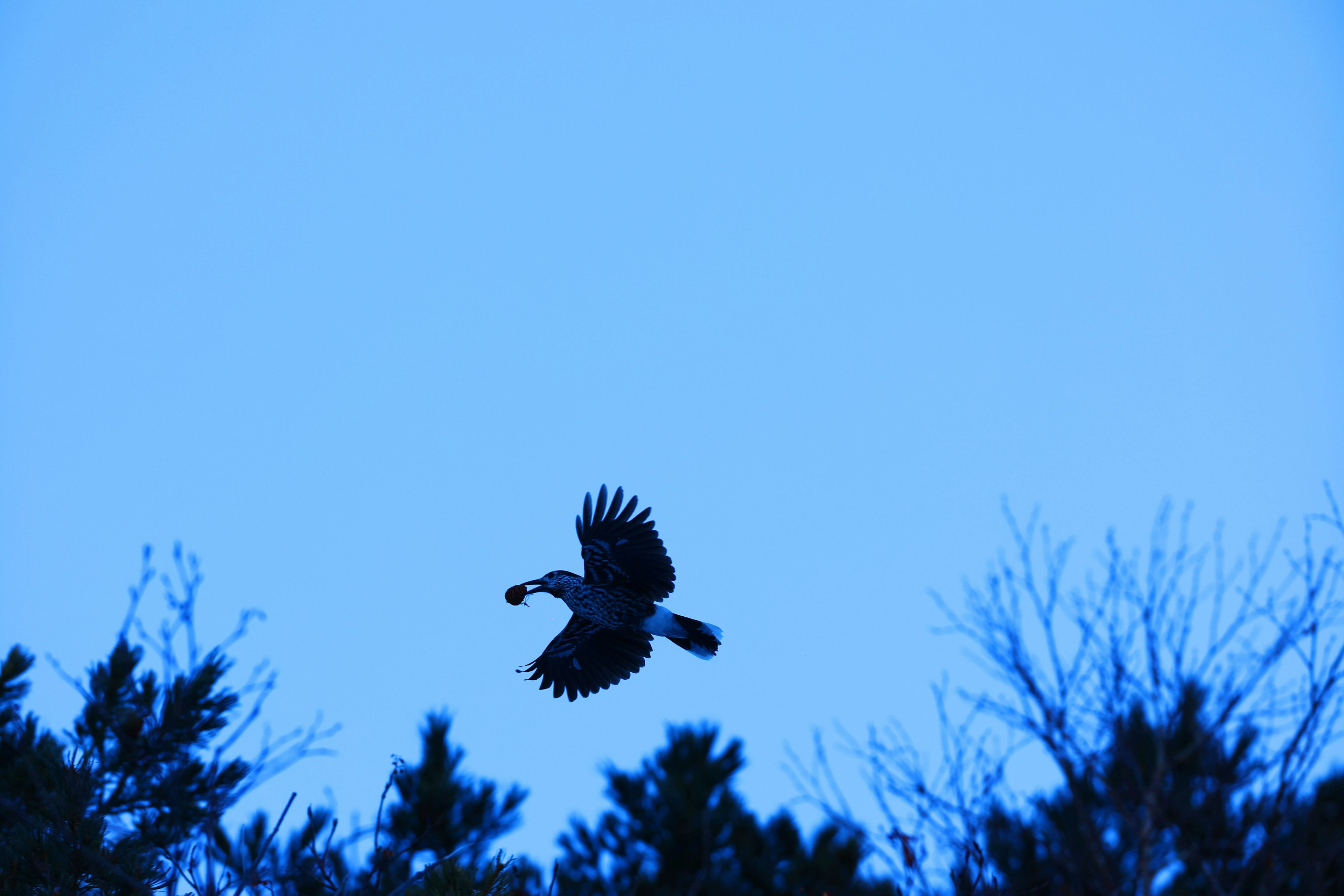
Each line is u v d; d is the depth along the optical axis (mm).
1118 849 14836
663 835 22219
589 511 14578
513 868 10969
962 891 11828
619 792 22844
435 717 18703
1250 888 13680
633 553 14328
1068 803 15672
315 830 12492
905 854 11906
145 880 10906
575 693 14914
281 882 10680
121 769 13719
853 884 20328
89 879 11000
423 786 17141
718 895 21078
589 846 22359
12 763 13961
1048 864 14195
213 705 13867
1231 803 13914
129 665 14680
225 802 11891
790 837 22109
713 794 22562
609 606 14273
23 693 14828
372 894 10773
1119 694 13656
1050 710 13492
